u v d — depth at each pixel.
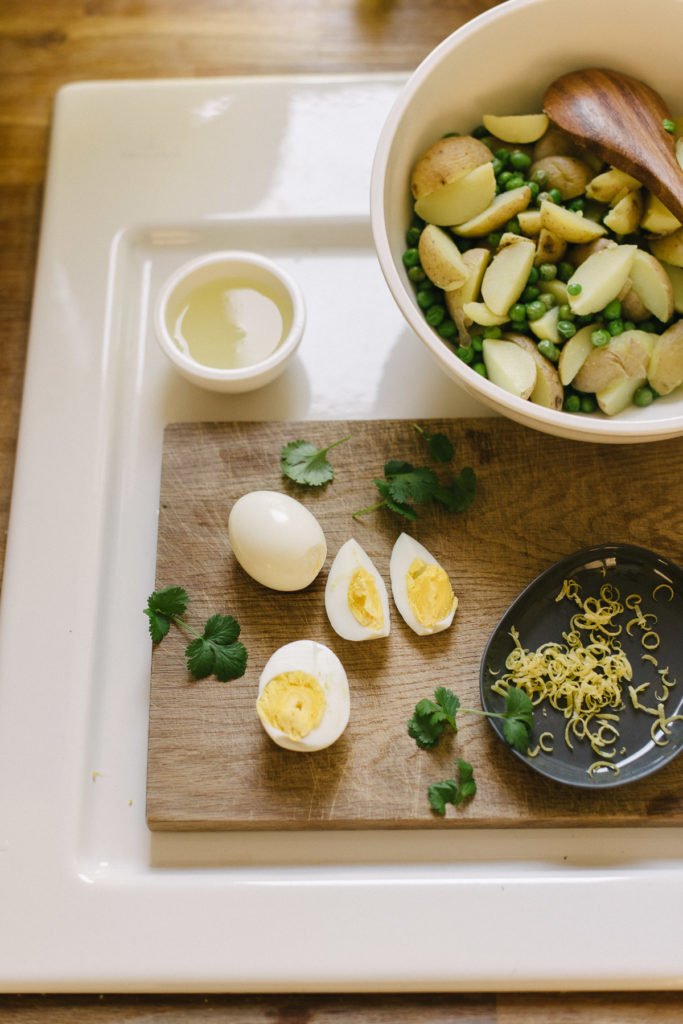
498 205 0.68
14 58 0.84
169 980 0.65
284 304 0.73
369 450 0.72
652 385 0.67
